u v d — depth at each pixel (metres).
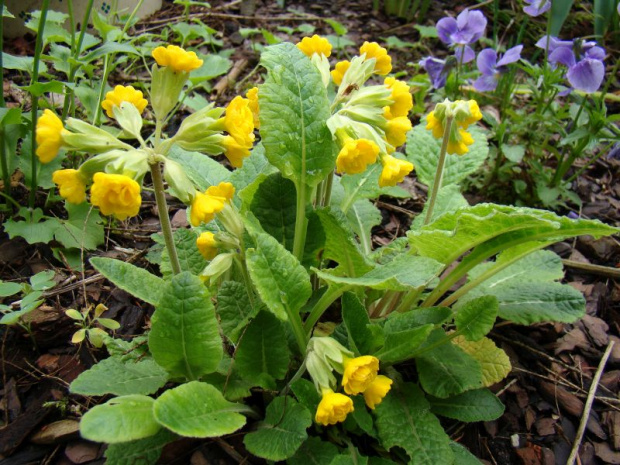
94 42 0.34
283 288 0.19
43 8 0.26
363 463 0.20
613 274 0.33
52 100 0.36
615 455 0.25
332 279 0.19
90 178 0.18
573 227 0.20
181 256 0.24
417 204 0.38
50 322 0.26
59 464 0.22
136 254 0.31
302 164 0.21
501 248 0.23
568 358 0.29
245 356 0.21
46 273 0.24
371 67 0.23
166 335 0.18
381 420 0.22
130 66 0.44
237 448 0.22
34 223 0.29
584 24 0.56
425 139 0.32
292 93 0.21
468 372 0.23
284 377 0.21
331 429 0.22
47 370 0.25
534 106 0.43
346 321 0.21
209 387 0.19
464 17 0.39
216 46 0.49
